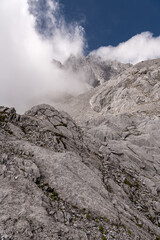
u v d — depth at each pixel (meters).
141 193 29.38
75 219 14.62
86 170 23.64
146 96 149.62
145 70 186.50
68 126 40.12
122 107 156.12
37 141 26.83
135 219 20.36
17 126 28.73
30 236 10.73
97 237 13.59
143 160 44.84
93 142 43.75
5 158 17.28
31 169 17.67
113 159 38.28
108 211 17.69
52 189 17.50
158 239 18.89
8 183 14.31
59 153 24.34
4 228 10.53
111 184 26.30
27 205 12.96
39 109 41.09
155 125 77.56
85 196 18.06
